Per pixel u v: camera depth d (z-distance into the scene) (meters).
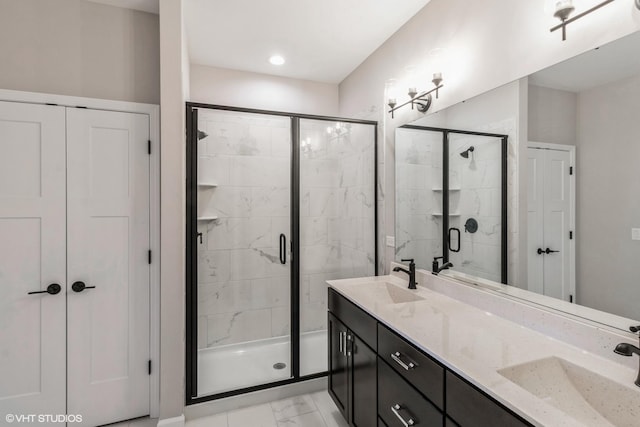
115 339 2.01
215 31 2.37
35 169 1.84
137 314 2.05
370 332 1.62
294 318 2.46
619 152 1.12
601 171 1.17
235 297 2.81
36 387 1.86
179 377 1.94
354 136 2.88
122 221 2.01
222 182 2.72
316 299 2.98
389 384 1.44
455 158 1.86
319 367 2.53
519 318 1.40
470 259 1.75
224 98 2.99
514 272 1.49
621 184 1.12
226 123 2.72
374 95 2.70
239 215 2.79
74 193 1.91
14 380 1.82
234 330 2.81
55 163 1.88
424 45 2.09
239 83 3.04
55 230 1.88
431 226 2.06
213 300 2.75
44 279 1.86
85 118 1.93
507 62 1.52
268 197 2.86
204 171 2.64
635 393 0.89
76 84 1.93
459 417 1.03
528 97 1.42
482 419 0.94
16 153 1.81
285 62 2.89
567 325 1.20
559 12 1.20
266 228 2.87
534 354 1.11
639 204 1.07
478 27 1.68
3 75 1.80
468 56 1.75
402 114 2.34
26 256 1.83
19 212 1.82
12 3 1.82
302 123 2.85
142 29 2.07
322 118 2.56
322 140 2.96
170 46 1.90
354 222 2.89
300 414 2.11
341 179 2.98
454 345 1.18
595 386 0.99
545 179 1.36
